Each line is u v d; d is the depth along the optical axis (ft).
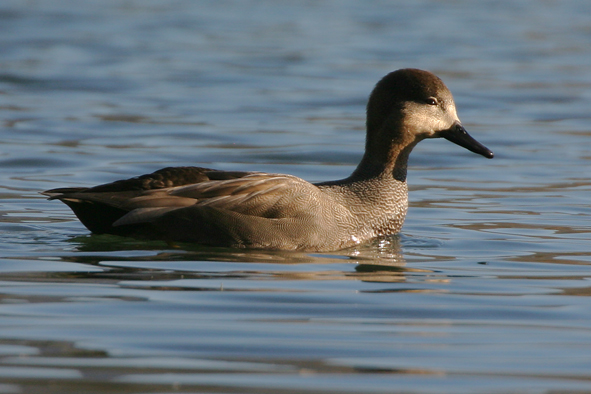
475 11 156.46
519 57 113.39
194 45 120.88
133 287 33.40
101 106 83.25
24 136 70.33
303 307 31.45
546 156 67.62
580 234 45.57
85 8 152.35
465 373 25.34
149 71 102.22
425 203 53.83
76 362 25.44
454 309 31.68
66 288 33.04
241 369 25.26
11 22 135.33
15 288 32.94
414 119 44.86
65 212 49.03
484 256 40.83
